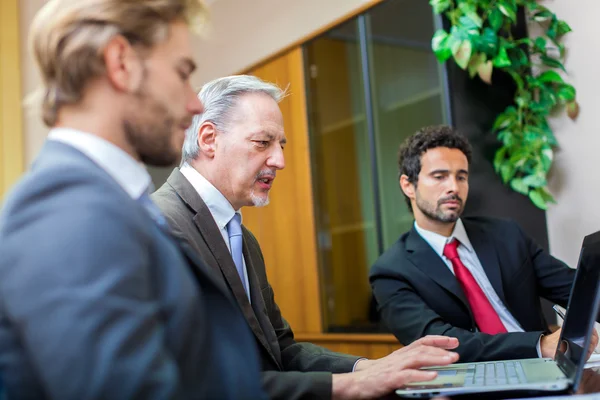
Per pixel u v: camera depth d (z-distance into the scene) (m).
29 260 0.67
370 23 3.22
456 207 2.29
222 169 1.68
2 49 4.30
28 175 0.76
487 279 2.28
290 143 3.68
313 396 1.18
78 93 0.84
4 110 4.26
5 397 0.69
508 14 2.79
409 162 2.39
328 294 3.42
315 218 3.51
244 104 1.70
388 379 1.15
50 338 0.63
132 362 0.64
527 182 2.79
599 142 2.74
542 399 0.88
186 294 0.79
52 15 0.86
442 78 2.88
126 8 0.85
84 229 0.68
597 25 2.76
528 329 2.23
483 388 0.99
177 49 0.90
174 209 1.49
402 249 2.33
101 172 0.78
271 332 1.56
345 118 3.35
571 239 2.85
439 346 1.36
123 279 0.68
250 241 1.79
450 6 2.84
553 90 2.84
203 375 0.80
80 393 0.62
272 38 4.03
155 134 0.88
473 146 2.86
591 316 0.96
